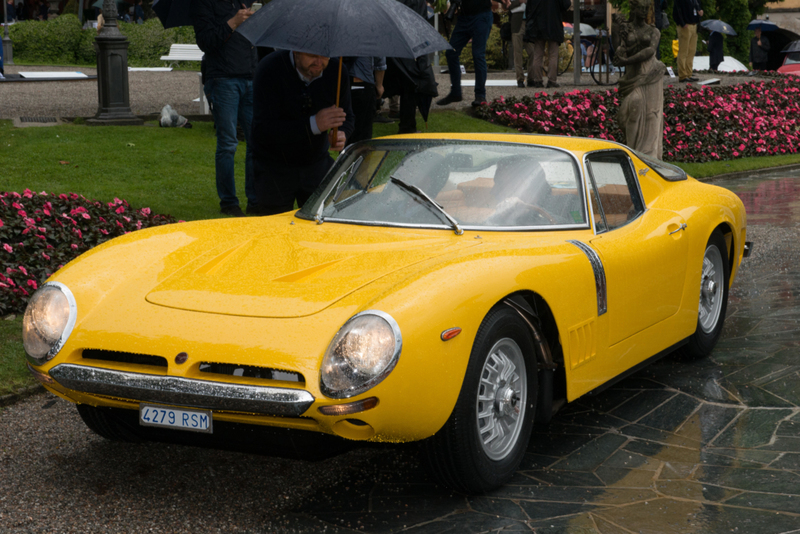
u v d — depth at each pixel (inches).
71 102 563.2
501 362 133.2
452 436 124.3
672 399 177.9
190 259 145.4
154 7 305.1
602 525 122.8
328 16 176.7
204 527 123.8
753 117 697.0
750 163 620.1
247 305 126.3
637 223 176.7
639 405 174.9
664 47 1155.3
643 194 187.2
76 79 730.8
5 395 174.9
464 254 136.3
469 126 553.6
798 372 192.2
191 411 122.7
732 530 120.8
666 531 120.7
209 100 318.7
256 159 217.8
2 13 1202.0
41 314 132.7
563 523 123.6
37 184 334.6
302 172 217.6
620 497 132.4
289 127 206.2
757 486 135.6
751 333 224.5
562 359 144.2
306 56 198.8
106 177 362.6
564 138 177.9
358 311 119.4
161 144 427.8
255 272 137.6
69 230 264.8
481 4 555.5
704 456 148.6
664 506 128.9
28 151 387.2
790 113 741.9
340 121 202.7
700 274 191.6
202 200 344.2
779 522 123.0
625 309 161.0
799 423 163.2
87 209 284.0
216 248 150.1
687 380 189.8
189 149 424.5
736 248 213.9
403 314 117.0
